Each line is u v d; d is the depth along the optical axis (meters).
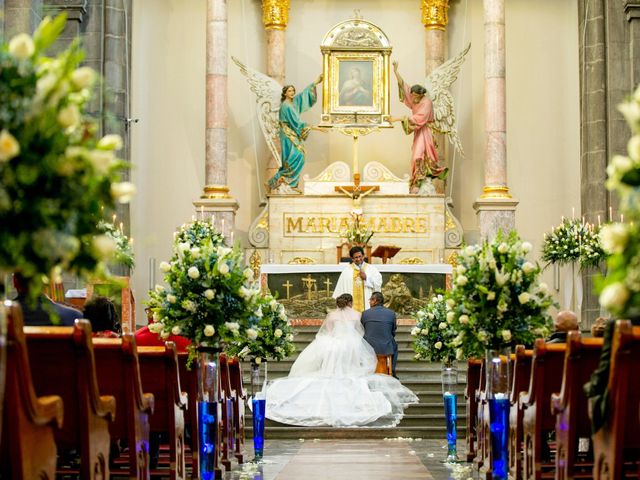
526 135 23.66
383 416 15.06
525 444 8.33
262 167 23.48
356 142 22.05
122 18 20.69
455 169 23.55
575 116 23.64
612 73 21.27
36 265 4.58
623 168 4.51
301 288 20.02
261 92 22.19
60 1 19.86
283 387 15.27
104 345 6.89
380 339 15.81
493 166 21.08
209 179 21.19
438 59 23.52
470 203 23.47
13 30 13.98
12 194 4.46
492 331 8.67
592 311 20.62
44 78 4.52
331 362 15.52
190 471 10.01
